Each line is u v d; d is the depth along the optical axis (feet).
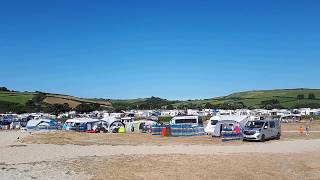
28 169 70.18
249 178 64.13
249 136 136.67
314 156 91.04
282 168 73.77
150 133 187.21
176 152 99.81
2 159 86.17
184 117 185.47
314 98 642.22
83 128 207.21
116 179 61.72
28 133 186.91
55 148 111.96
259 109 516.73
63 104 518.37
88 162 78.74
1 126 254.06
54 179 61.26
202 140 144.25
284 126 253.85
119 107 624.18
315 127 240.32
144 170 69.51
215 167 73.05
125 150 106.01
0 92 576.61
